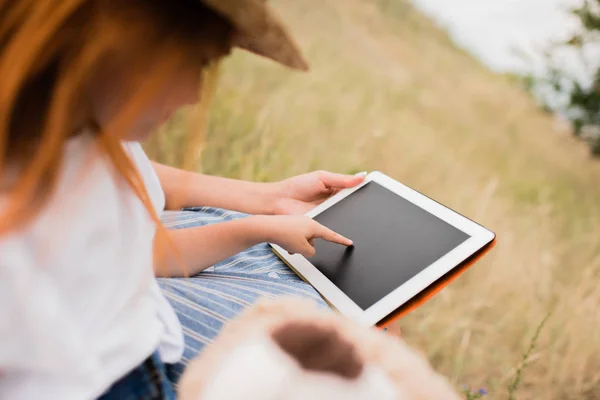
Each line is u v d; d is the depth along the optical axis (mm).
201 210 1148
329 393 384
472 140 2984
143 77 491
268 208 1165
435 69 3824
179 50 490
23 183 485
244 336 458
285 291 934
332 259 1024
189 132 639
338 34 3689
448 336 1528
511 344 1579
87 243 593
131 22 469
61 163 514
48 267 565
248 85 2461
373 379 409
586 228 2414
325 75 2936
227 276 1001
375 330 511
